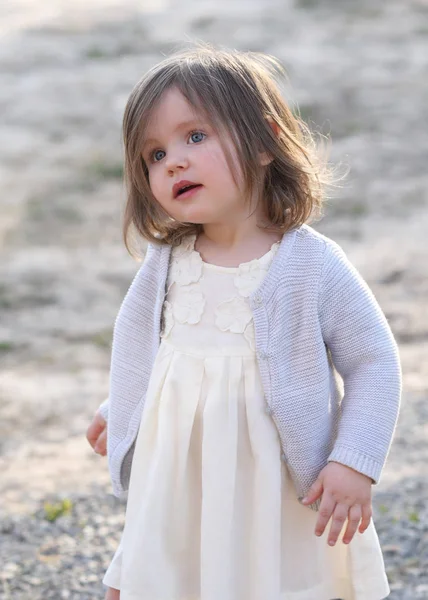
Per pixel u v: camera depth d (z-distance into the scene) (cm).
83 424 1644
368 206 3291
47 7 5856
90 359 2155
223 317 623
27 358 2162
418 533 980
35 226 3291
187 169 604
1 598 890
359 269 2619
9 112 4319
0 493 1230
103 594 897
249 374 616
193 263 644
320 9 5484
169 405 627
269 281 621
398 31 5069
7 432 1602
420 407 1465
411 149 3750
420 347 1945
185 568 631
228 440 609
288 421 610
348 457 595
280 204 639
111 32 5234
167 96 609
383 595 659
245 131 610
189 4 5716
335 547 660
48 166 3828
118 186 3650
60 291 2662
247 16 5388
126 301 680
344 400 625
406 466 1205
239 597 616
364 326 620
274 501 609
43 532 1048
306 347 618
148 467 640
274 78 703
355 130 3938
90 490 1202
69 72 4694
